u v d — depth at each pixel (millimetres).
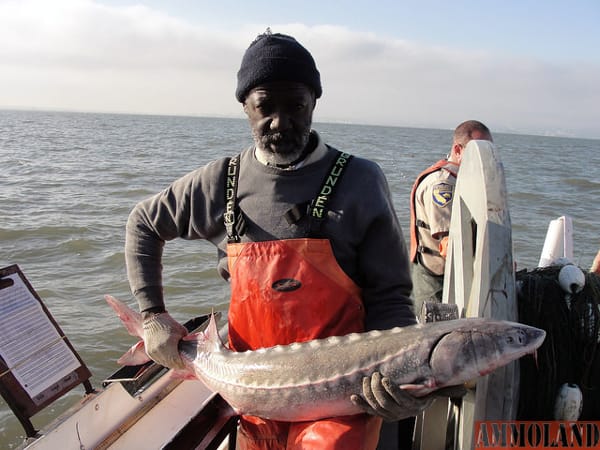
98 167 26953
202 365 2613
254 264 2408
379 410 2066
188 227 2719
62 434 3297
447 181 4535
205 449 2400
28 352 3598
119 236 12938
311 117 2408
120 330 8180
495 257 2221
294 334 2373
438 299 4734
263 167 2467
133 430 3605
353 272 2451
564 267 2525
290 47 2311
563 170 35781
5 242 12281
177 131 94312
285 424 2434
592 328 2449
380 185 2447
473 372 1991
